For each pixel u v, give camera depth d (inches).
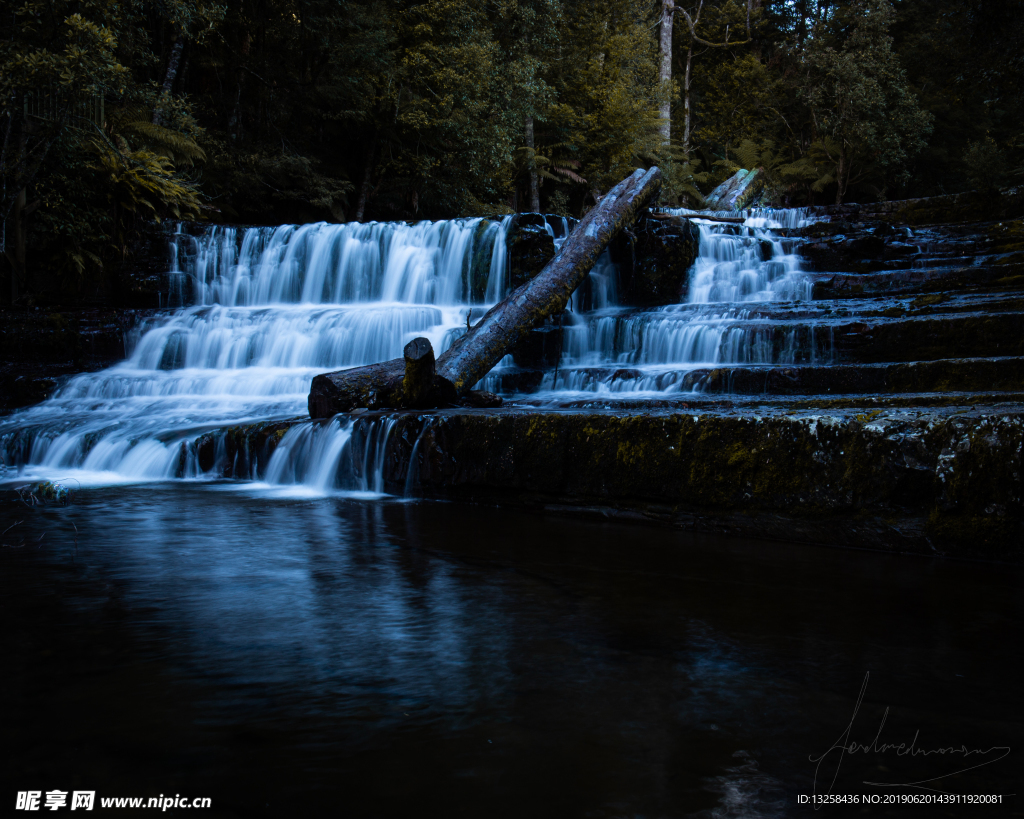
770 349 315.9
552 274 351.6
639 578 123.5
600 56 949.2
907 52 1071.6
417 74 704.4
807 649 88.1
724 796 54.2
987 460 134.3
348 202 754.2
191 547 146.6
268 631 93.4
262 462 255.1
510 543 152.9
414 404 266.2
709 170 1148.5
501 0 766.5
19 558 135.6
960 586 118.4
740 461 163.8
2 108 425.1
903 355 285.6
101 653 84.2
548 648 88.0
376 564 132.7
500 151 725.3
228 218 691.4
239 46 710.5
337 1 653.9
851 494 149.6
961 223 514.0
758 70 1084.5
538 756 60.4
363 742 62.6
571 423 190.5
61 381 384.2
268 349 424.2
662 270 434.0
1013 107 855.7
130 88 510.0
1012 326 263.4
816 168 952.9
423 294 484.4
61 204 499.2
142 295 510.0
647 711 69.7
